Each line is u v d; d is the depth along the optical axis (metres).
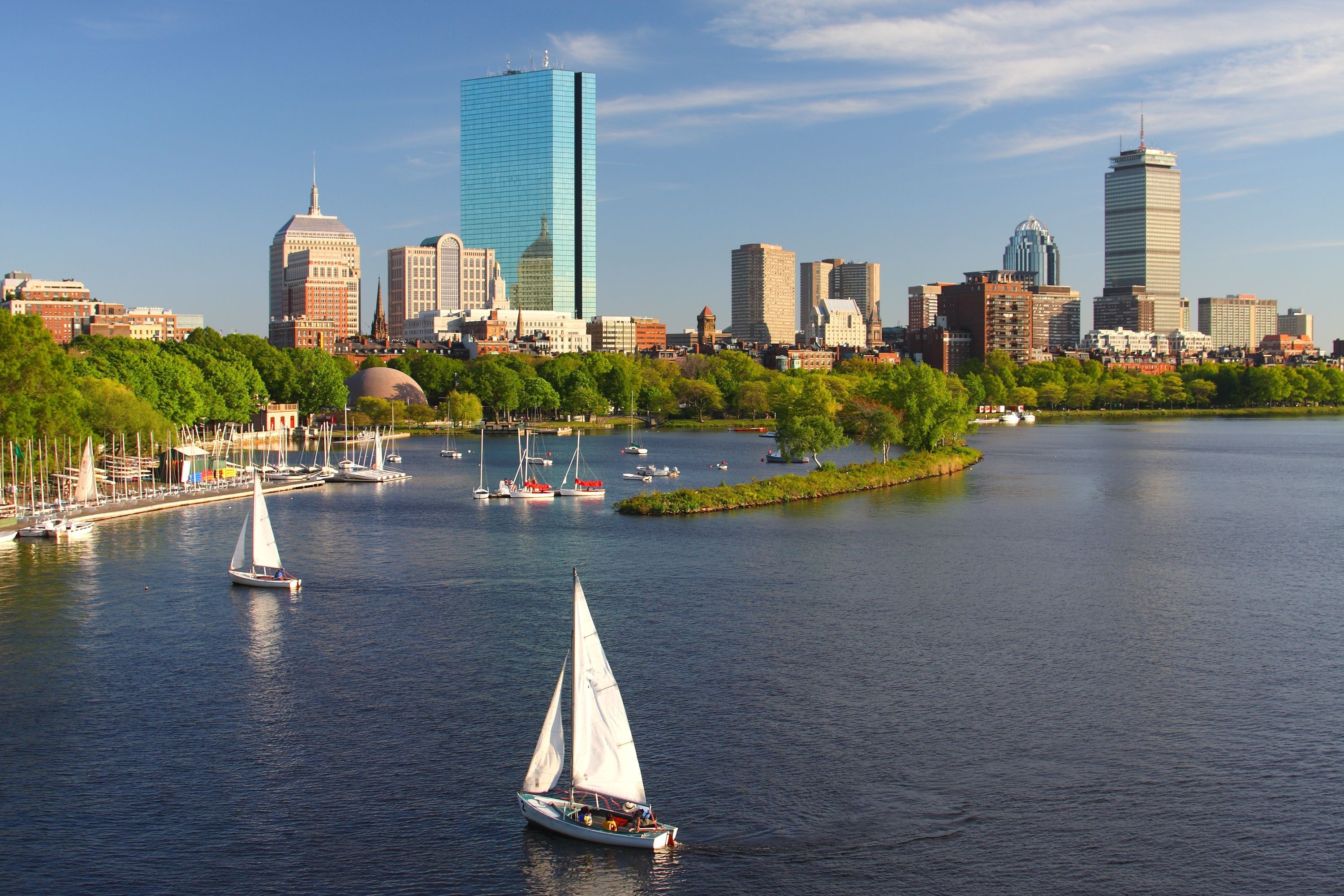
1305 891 62.97
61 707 88.38
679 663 99.19
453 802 72.38
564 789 74.88
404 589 128.62
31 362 179.38
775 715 86.94
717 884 63.62
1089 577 136.00
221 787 74.31
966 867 65.38
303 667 98.25
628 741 68.31
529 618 114.88
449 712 87.31
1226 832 69.25
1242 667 99.44
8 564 141.25
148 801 72.38
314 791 73.75
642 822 68.25
